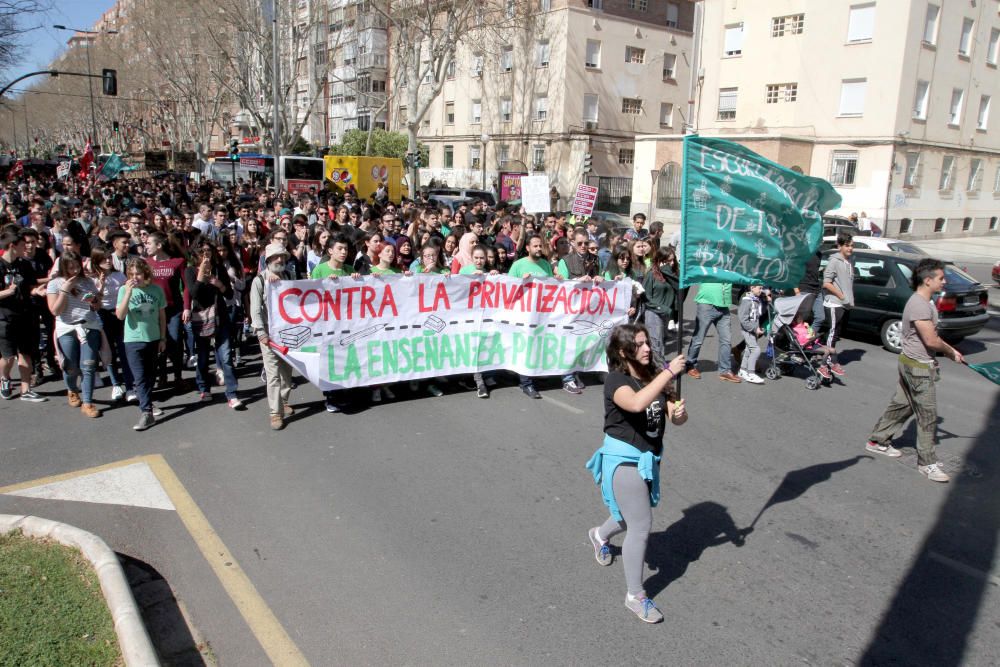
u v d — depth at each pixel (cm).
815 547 486
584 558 460
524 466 602
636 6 4059
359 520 499
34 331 793
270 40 3847
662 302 842
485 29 3747
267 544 464
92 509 507
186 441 638
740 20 3334
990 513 546
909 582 446
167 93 6144
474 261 802
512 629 384
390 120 5212
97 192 2253
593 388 846
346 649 365
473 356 786
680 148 3378
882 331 1114
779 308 910
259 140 5731
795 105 3195
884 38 2888
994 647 385
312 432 669
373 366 737
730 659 367
